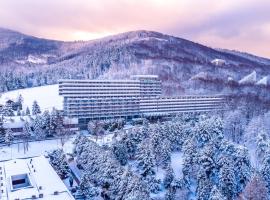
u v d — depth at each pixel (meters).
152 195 98.44
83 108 188.00
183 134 143.88
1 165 102.44
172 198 91.44
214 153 120.50
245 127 164.00
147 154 109.25
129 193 78.06
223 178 95.12
